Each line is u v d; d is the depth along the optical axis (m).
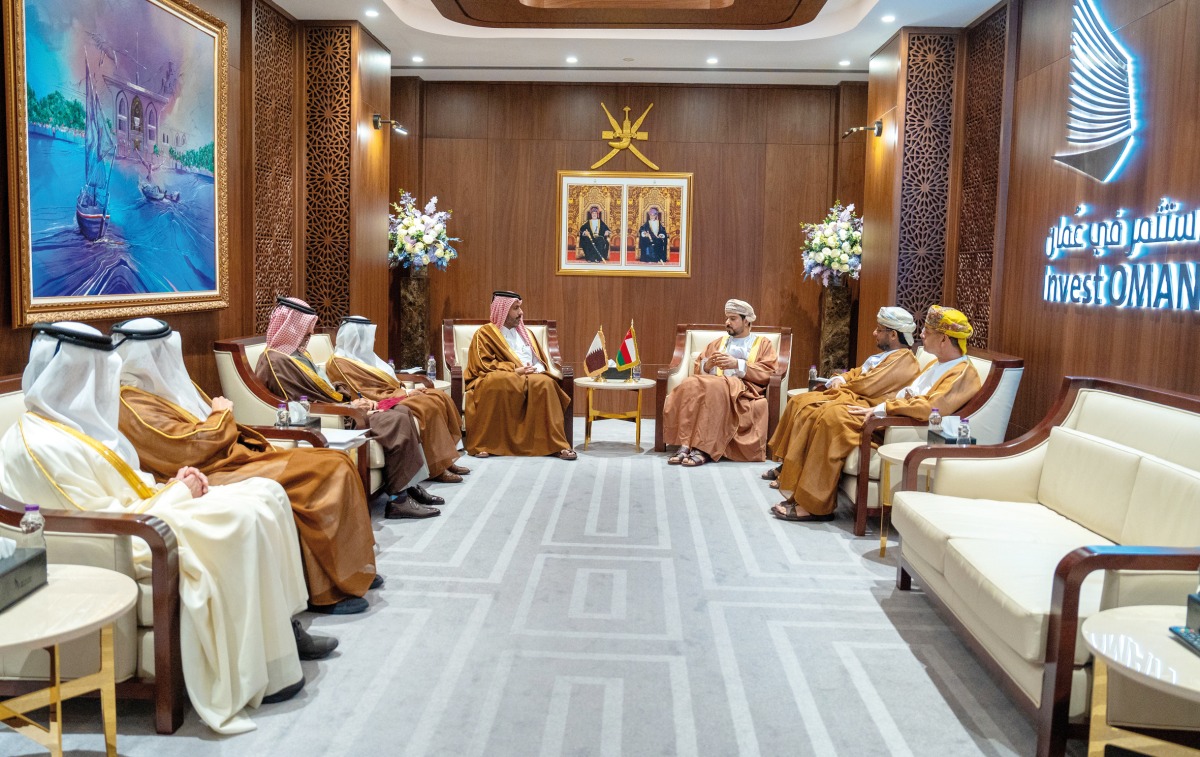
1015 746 2.44
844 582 3.78
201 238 4.73
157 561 2.36
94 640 2.39
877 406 4.66
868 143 6.84
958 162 5.99
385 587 3.63
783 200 8.08
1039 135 4.90
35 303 3.37
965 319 4.73
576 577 3.78
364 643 3.07
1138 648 1.93
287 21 5.93
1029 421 4.95
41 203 3.40
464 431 6.50
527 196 8.15
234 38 5.18
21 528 2.23
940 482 3.70
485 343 6.49
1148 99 3.83
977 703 2.70
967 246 5.89
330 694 2.69
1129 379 3.93
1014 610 2.41
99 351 2.71
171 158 4.39
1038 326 4.86
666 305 8.21
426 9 6.41
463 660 2.94
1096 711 2.15
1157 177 3.76
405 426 4.69
